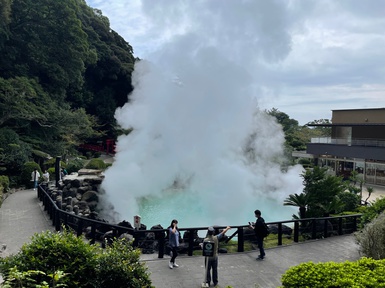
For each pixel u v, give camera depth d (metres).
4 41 34.38
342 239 13.20
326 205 15.38
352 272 5.84
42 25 37.09
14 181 24.48
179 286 8.18
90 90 52.78
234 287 8.23
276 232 14.20
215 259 8.16
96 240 12.55
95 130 49.06
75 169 29.73
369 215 12.78
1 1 30.55
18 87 29.61
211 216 19.14
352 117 41.72
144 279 6.08
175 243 9.31
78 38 39.59
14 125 32.12
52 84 39.94
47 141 35.06
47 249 5.43
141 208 20.52
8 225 13.82
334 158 41.38
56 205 13.79
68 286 5.19
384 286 5.38
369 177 36.97
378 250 9.25
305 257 10.75
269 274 9.16
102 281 5.64
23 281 4.79
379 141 36.16
